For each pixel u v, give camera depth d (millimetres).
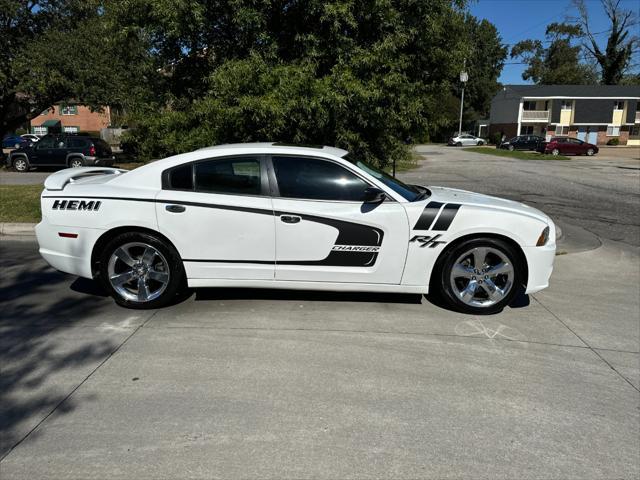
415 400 3387
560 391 3555
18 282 5852
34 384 3535
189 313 4871
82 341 4242
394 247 4707
